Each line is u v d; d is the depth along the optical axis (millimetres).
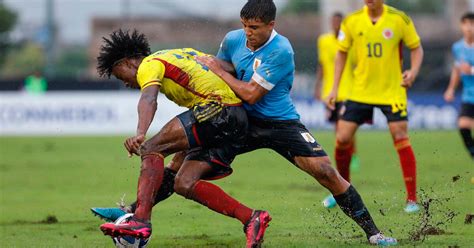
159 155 22922
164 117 82562
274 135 24250
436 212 30453
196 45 103438
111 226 21844
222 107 23297
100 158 59656
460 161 51875
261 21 23172
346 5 100375
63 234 28453
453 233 26438
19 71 108250
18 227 30297
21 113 85375
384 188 39188
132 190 41406
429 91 85812
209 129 23141
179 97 23625
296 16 115062
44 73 101812
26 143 74250
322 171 24031
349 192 24438
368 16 33594
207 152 23922
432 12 113438
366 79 33719
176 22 104438
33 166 54625
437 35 104562
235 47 24578
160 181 22875
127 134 84375
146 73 22906
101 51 24375
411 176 31938
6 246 26234
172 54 23625
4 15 106188
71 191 41625
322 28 109750
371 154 60000
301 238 26016
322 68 51438
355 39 33875
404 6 114250
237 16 103438
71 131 85375
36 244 26500
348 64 43531
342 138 34094
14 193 41219
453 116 83688
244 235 27484
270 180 44625
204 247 25250
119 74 24484
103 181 45719
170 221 30609
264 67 23391
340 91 43844
